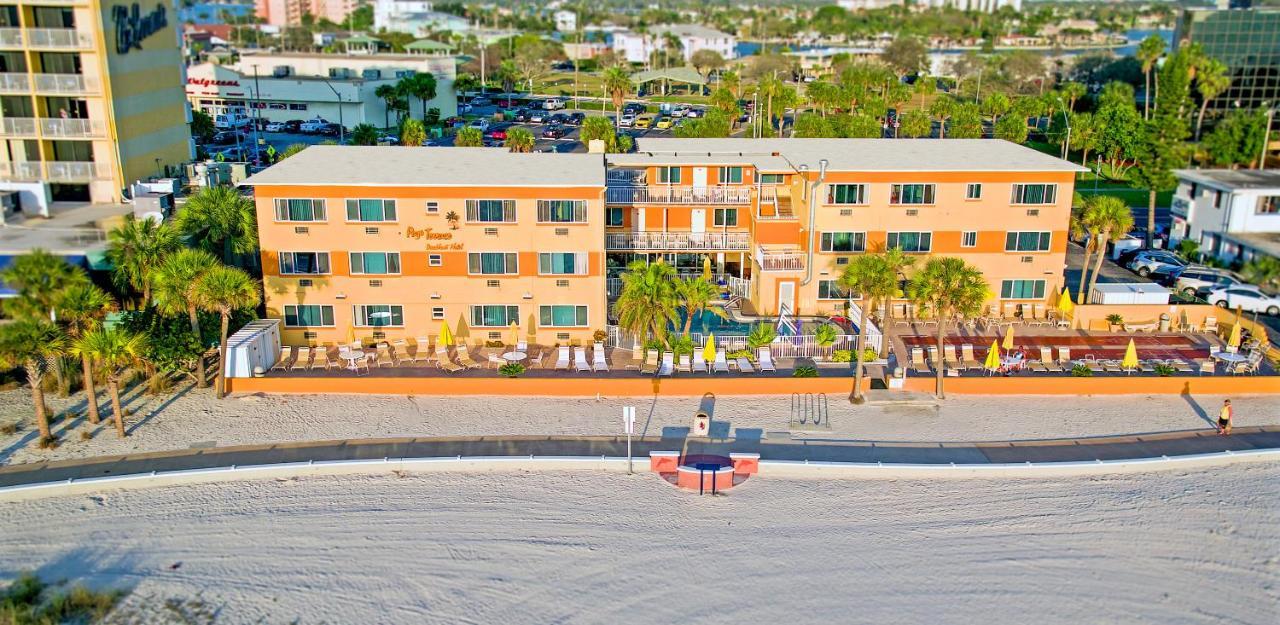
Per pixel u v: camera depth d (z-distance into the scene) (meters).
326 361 47.00
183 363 44.28
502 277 49.53
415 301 49.75
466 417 42.25
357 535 33.25
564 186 47.94
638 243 56.91
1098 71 168.25
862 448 39.72
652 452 37.69
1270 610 29.86
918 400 44.06
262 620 28.80
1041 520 34.72
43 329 37.75
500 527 33.91
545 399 44.53
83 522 33.81
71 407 42.62
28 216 59.22
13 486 35.25
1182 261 65.62
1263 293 58.62
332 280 49.28
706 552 32.56
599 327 50.44
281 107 127.06
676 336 48.38
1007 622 29.06
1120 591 30.70
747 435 40.88
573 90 178.62
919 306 44.59
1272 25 127.88
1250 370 47.69
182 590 30.12
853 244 54.09
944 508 35.47
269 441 39.56
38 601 29.23
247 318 48.19
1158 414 43.34
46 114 64.12
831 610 29.52
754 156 59.41
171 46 75.38
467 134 85.19
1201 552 32.88
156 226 50.06
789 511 35.19
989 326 53.84
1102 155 109.06
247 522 33.97
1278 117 119.00
